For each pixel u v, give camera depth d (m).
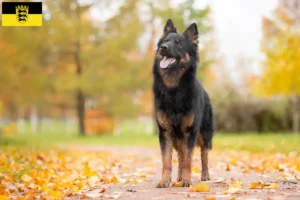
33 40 31.05
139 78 32.78
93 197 6.02
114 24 32.75
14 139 19.11
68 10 32.06
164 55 7.18
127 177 8.57
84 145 22.17
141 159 13.25
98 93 32.75
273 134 25.23
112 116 35.59
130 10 32.47
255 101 28.50
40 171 8.41
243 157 12.96
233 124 28.77
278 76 20.66
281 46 20.78
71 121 54.91
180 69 7.21
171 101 7.10
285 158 11.93
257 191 6.09
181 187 6.89
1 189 6.36
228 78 31.52
